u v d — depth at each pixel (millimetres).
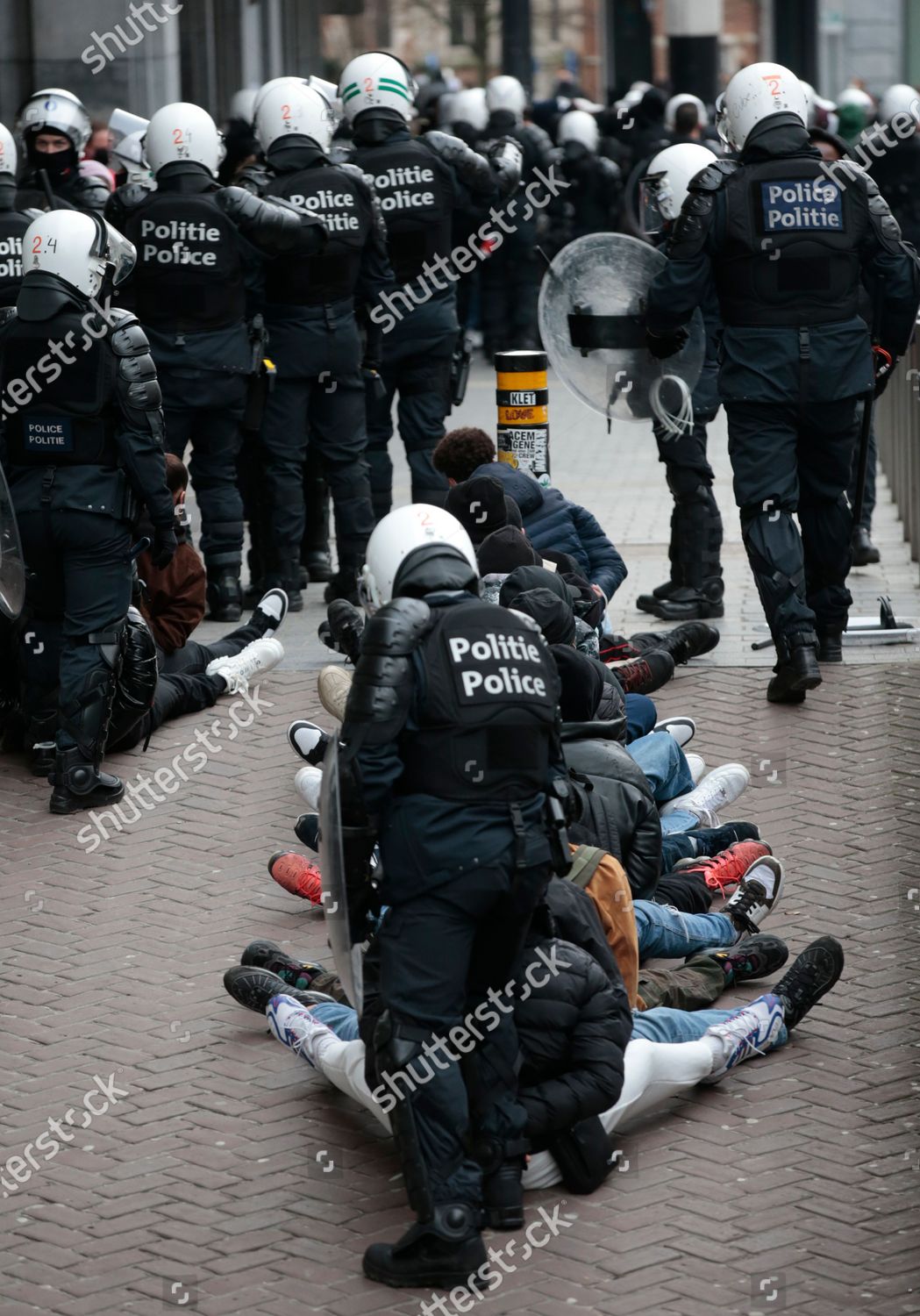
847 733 9492
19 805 8984
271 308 11633
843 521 10367
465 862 5176
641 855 6773
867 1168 5676
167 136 11156
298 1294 5133
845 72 48062
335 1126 6051
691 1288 5090
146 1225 5500
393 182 12273
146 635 9133
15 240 10945
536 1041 5496
